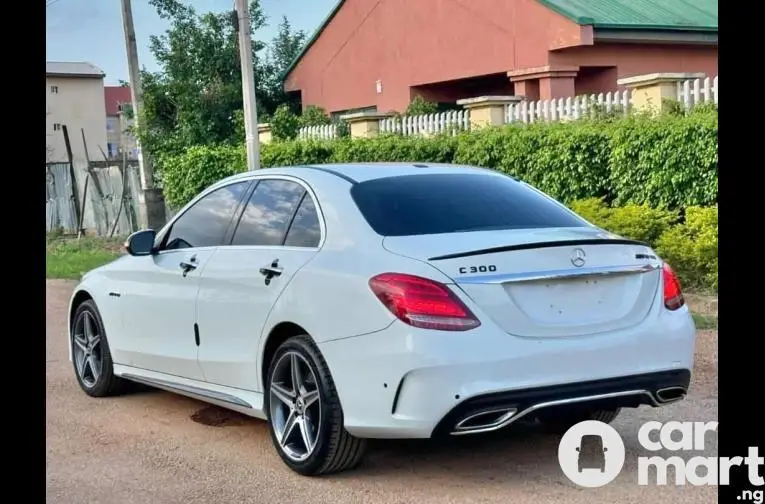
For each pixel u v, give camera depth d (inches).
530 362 186.9
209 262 244.5
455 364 182.5
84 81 2070.6
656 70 833.5
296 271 213.2
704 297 394.3
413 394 185.0
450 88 976.3
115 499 205.0
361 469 216.2
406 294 187.5
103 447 243.1
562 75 761.0
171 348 256.8
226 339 235.0
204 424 263.1
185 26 953.5
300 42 1296.8
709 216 411.8
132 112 948.6
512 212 223.0
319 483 207.9
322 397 201.5
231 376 234.7
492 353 184.9
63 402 290.8
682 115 486.6
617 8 820.6
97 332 294.8
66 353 367.6
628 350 196.9
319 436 203.0
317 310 203.3
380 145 649.6
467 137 585.6
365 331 192.2
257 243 234.1
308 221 223.1
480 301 188.1
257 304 222.7
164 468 224.7
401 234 205.6
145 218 802.8
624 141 487.8
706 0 880.9
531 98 779.4
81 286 297.9
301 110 1152.2
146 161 821.2
